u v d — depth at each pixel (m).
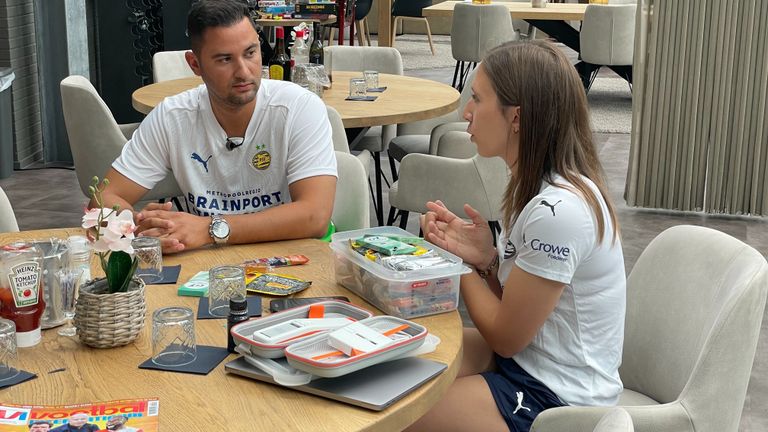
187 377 1.61
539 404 1.97
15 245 1.76
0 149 6.21
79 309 1.72
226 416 1.48
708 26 5.36
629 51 8.77
